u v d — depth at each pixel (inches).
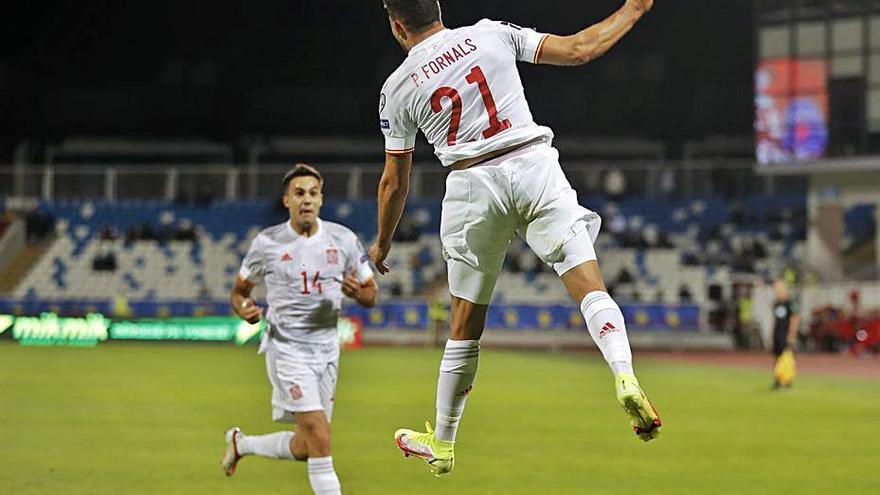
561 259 751.1
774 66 5556.1
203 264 6259.8
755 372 3752.5
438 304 5270.7
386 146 816.9
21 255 6299.2
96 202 6412.4
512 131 765.3
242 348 4872.0
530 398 2632.9
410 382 3068.4
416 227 6176.2
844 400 2667.3
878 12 5290.4
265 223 6299.2
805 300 5246.1
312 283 1167.6
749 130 7711.6
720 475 1462.8
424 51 778.8
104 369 3484.3
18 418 2094.0
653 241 6058.1
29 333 5329.7
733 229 6008.9
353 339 5157.5
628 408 690.2
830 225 5876.0
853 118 5383.9
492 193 761.6
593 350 5216.5
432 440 860.6
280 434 1202.6
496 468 1514.5
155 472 1448.1
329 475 1127.0
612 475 1457.9
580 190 6250.0
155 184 6289.4
